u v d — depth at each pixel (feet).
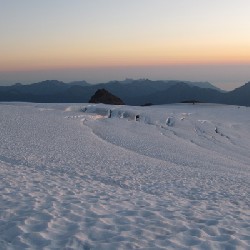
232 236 28.04
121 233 27.12
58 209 32.35
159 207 37.78
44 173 59.72
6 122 154.10
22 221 27.76
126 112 233.14
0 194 36.76
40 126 156.04
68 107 245.24
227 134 200.34
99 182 57.77
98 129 175.94
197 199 51.24
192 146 159.74
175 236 27.35
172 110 284.20
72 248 23.63
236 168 114.01
